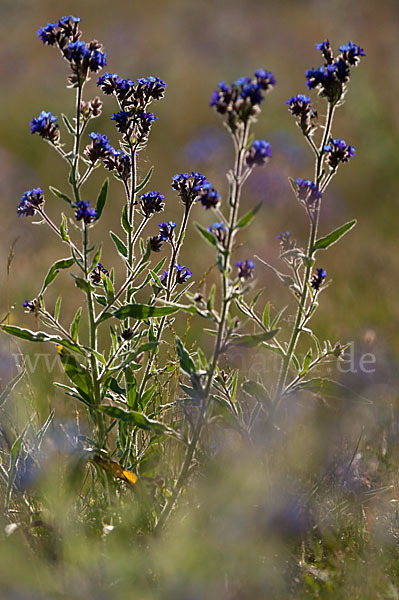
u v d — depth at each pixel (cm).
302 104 382
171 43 2333
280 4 2591
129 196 409
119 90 400
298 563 367
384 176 1219
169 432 361
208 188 370
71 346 372
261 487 377
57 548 348
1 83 1978
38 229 1057
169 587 321
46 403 509
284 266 875
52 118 365
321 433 468
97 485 422
